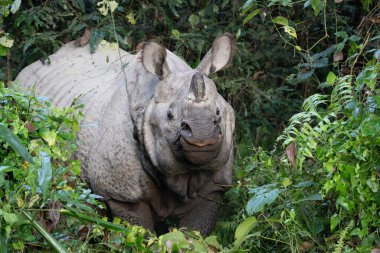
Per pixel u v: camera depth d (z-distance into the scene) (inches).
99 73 588.7
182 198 503.5
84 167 528.4
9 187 421.7
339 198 446.9
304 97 685.9
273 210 506.9
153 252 446.3
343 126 454.3
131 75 527.8
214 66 500.7
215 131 451.5
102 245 435.5
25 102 456.4
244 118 705.6
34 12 647.8
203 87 454.0
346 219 474.9
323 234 514.3
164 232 589.0
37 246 436.8
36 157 400.8
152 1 682.8
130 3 685.3
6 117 441.4
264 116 714.2
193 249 454.9
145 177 504.4
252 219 468.4
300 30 678.5
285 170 509.4
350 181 449.4
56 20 670.5
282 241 478.0
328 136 458.0
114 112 519.2
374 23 531.2
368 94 458.6
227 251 460.1
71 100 568.1
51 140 431.8
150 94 502.0
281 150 650.8
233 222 561.6
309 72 582.9
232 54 502.0
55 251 395.2
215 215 536.7
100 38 623.5
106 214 531.8
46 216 440.5
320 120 471.5
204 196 526.3
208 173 498.0
